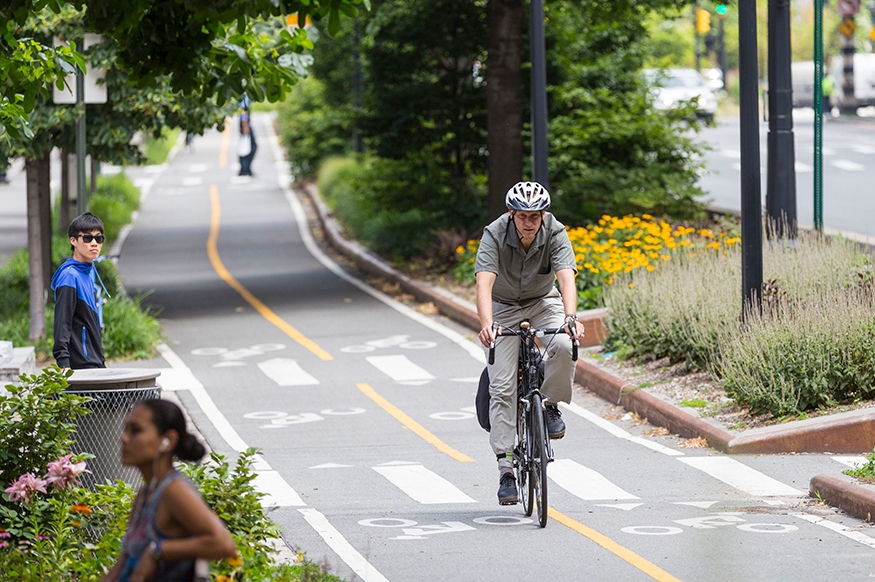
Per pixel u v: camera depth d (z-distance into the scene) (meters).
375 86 52.72
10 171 110.88
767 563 15.39
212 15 15.55
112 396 16.34
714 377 26.02
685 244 37.53
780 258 31.17
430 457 23.44
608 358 31.23
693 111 56.44
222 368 33.94
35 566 13.20
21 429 14.93
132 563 8.76
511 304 18.28
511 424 17.78
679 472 21.41
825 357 23.81
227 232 71.06
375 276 51.59
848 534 16.81
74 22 33.16
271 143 140.50
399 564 15.84
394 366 33.78
